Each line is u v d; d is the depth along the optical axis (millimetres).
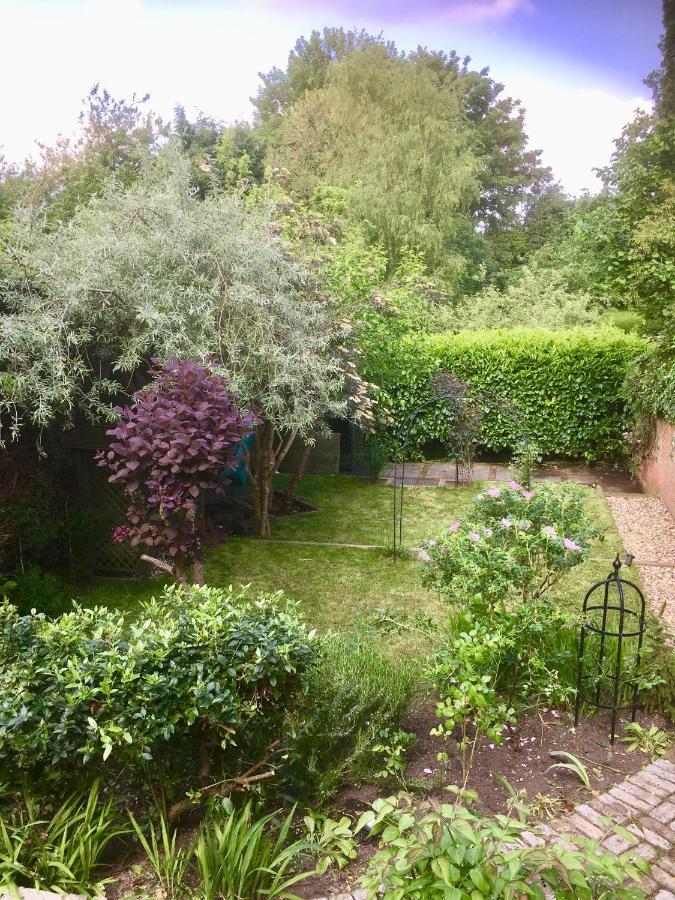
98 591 6508
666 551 7457
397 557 7398
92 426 6621
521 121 30969
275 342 6797
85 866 2584
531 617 3992
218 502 9633
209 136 19281
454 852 1813
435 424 11961
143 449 4066
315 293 7809
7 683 2768
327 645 4039
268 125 27688
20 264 5867
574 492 4801
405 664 4328
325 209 14836
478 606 4105
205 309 6418
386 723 3539
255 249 6867
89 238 6531
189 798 2973
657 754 3586
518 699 4012
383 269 11945
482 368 11914
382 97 23484
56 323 5684
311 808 3070
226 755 3105
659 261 10781
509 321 16828
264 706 3029
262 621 3111
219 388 4352
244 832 2605
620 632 3641
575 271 19203
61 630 3072
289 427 7043
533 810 3084
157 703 2676
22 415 6016
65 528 6441
